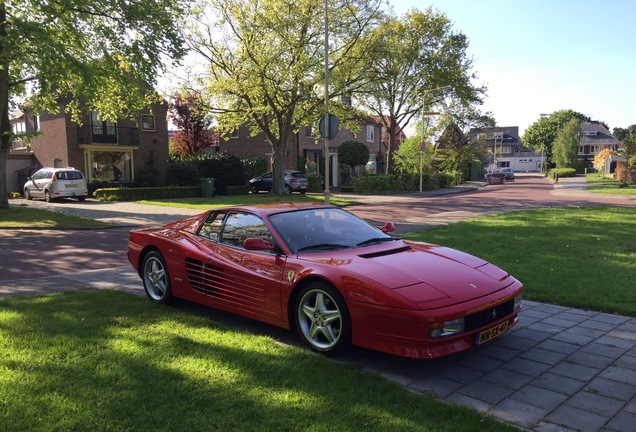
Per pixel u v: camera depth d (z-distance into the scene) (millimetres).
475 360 3967
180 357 3822
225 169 30328
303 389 3281
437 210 18375
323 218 5070
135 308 5352
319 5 21766
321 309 4039
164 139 31266
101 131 28422
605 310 5238
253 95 22812
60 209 19578
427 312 3461
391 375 3680
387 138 51656
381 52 23781
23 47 14203
